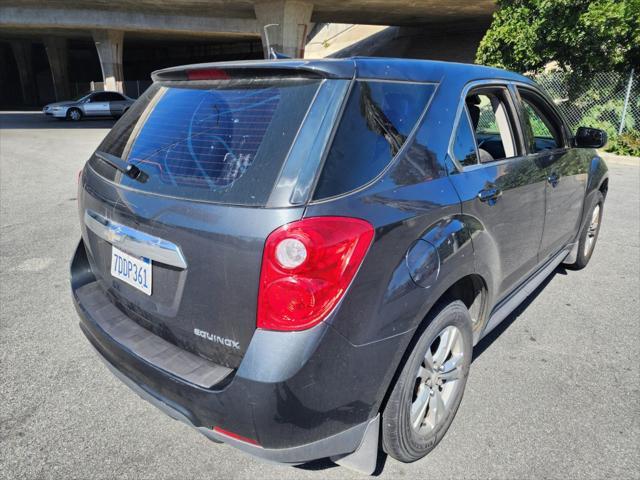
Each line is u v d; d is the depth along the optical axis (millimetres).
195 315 1923
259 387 1716
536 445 2488
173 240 1921
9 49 50438
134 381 2109
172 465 2355
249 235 1731
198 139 2080
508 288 3105
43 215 6684
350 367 1831
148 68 57875
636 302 4148
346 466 2145
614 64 12180
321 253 1692
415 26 31500
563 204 3627
